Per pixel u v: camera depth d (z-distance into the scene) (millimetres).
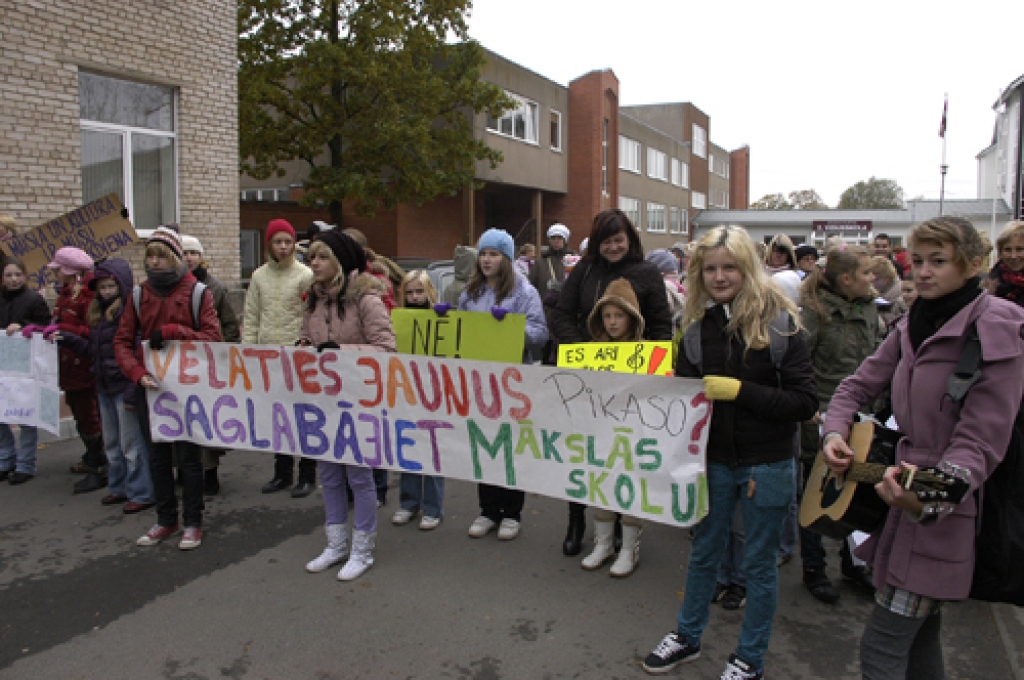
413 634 3312
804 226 45781
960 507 2086
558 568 4051
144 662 3068
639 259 4305
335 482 4031
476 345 4426
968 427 2039
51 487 5375
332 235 4004
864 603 3703
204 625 3379
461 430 3758
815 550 3736
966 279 2133
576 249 28516
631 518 3930
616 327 3916
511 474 3656
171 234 4398
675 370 3115
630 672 3025
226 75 9984
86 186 8703
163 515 4379
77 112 8281
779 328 2705
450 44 18641
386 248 21875
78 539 4414
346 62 15805
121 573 3934
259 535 4492
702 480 2932
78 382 5219
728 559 3719
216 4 9781
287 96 17109
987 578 2107
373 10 16469
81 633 3303
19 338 5277
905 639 2207
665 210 41094
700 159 47844
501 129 23969
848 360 3863
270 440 4156
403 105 17297
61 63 8102
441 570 4000
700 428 2969
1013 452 2090
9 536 4453
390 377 3873
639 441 3223
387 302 5047
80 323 5203
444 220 23359
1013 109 30609
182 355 4262
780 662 3127
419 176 17609
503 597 3686
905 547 2156
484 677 2982
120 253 9016
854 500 2326
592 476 3404
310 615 3479
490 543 4410
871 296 3891
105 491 5309
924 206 43719
